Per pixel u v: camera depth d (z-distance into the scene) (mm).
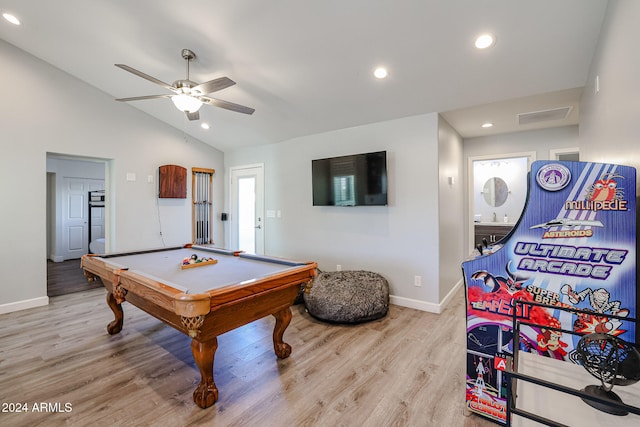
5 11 2957
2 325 3105
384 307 3252
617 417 1090
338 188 4043
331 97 3455
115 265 2488
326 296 3154
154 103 4469
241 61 3041
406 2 2088
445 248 3689
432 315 3357
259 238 5328
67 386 2072
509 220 6008
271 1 2256
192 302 1577
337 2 2180
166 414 1796
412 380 2129
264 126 4492
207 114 4480
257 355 2494
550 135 4203
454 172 4203
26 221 3629
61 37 3258
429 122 3439
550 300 1571
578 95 2977
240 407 1855
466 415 1776
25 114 3627
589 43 2182
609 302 1441
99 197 7191
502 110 3408
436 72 2752
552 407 1158
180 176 5078
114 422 1728
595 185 1470
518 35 2221
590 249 1482
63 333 2924
